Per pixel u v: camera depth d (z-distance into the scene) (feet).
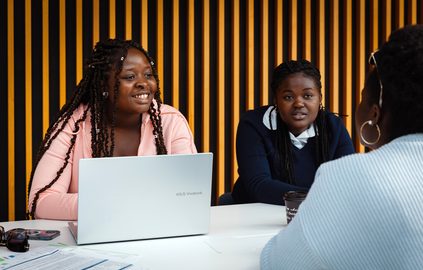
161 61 13.10
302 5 14.32
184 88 13.52
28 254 4.89
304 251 3.46
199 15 13.57
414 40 3.36
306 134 8.57
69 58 12.54
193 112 13.44
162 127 7.96
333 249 3.35
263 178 7.85
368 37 14.90
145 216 5.41
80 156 7.43
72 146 7.31
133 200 5.32
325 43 14.60
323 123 8.63
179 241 5.48
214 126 13.82
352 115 14.84
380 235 3.25
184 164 5.42
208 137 13.60
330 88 14.56
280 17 14.05
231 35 13.73
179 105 13.48
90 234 5.26
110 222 5.30
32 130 12.39
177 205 5.51
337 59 14.49
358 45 14.67
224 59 13.70
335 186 3.40
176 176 5.42
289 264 3.61
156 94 7.92
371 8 14.78
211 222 6.35
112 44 7.55
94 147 7.43
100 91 7.50
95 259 4.76
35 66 12.32
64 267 4.51
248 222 6.37
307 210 3.51
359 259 3.32
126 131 7.82
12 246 4.98
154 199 5.40
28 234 5.54
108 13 12.78
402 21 15.05
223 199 9.30
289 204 6.01
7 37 11.94
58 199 6.47
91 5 12.68
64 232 5.85
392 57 3.42
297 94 8.29
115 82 7.43
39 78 12.37
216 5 13.65
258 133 8.53
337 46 14.47
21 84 12.22
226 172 13.93
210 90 13.71
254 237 5.66
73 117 7.59
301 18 14.37
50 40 12.40
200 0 13.53
